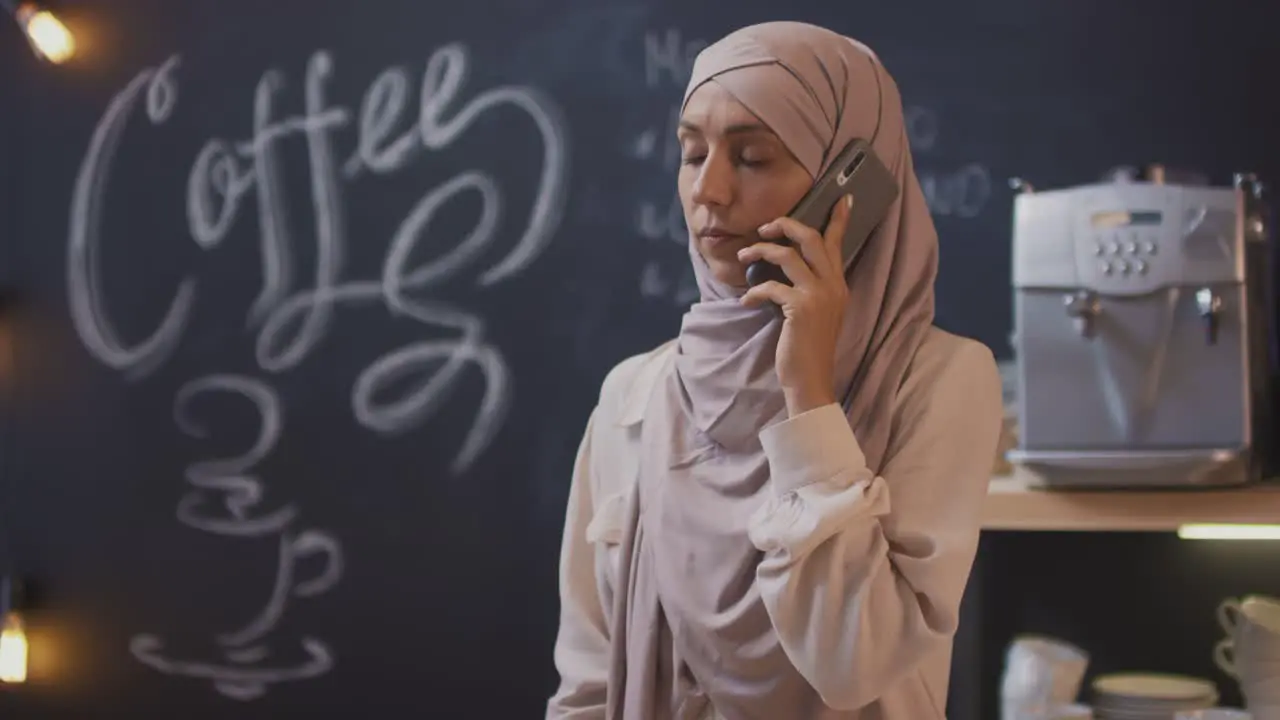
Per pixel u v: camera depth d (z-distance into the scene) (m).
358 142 2.77
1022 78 2.47
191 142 2.84
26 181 2.90
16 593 2.85
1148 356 1.96
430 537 2.72
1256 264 2.00
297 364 2.78
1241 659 2.07
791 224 1.25
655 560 1.32
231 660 2.80
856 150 1.29
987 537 2.37
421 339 2.73
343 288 2.77
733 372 1.30
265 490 2.79
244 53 2.82
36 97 2.90
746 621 1.25
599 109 2.67
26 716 2.88
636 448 1.45
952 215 2.50
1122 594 2.37
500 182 2.71
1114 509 1.97
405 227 2.74
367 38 2.77
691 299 2.63
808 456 1.21
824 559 1.19
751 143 1.28
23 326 2.90
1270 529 2.04
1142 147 2.42
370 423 2.75
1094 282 1.97
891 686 1.21
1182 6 2.41
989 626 2.40
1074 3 2.45
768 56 1.28
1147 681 2.18
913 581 1.22
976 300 2.48
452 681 2.71
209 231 2.83
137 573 2.85
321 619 2.76
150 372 2.85
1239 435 1.93
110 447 2.86
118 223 2.87
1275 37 2.37
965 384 1.30
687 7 2.63
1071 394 1.99
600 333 2.66
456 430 2.72
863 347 1.31
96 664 2.86
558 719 1.43
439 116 2.74
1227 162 2.38
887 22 2.54
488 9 2.72
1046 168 2.46
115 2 2.87
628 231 2.66
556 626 2.68
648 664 1.32
